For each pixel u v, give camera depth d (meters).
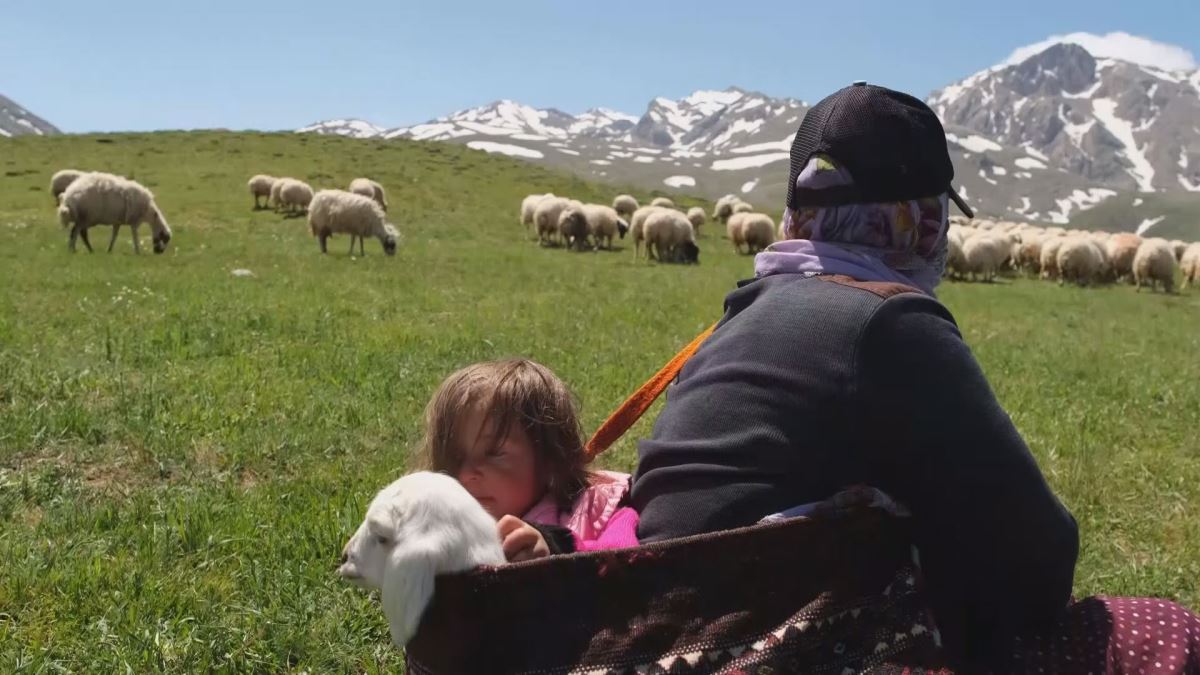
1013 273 39.09
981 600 2.44
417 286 18.22
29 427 6.55
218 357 9.60
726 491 2.31
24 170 45.81
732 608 2.18
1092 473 6.82
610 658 2.10
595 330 13.11
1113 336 17.44
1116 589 4.95
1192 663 2.36
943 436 2.26
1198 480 7.05
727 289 20.95
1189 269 36.44
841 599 2.23
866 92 2.56
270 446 6.63
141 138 57.12
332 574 4.53
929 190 2.55
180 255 23.64
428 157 58.12
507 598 2.08
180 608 4.20
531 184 54.12
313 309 13.34
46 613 4.14
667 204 50.12
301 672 3.84
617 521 2.58
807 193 2.60
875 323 2.28
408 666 2.21
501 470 2.62
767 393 2.32
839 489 2.33
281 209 39.66
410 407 7.90
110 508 5.26
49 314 12.02
